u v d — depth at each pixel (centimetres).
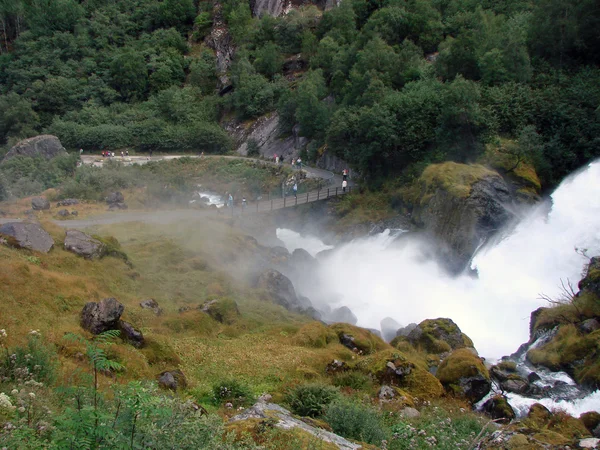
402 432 1378
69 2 10606
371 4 8138
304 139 6825
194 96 8744
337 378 2002
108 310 1867
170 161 7200
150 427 718
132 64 9094
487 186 3928
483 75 5109
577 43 5022
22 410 835
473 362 2145
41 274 2166
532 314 2969
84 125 8331
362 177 5303
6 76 9769
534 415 1902
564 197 4100
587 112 4544
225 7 9869
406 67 6022
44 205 4375
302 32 8556
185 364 1958
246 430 1031
